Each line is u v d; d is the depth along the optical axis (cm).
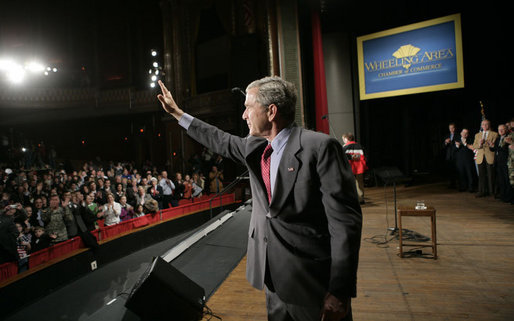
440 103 1087
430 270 329
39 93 1752
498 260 343
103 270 610
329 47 1095
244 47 1148
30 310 462
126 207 764
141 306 187
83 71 1792
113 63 1769
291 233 110
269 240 113
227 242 416
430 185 936
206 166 1198
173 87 1432
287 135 117
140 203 801
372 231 477
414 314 249
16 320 440
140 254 701
